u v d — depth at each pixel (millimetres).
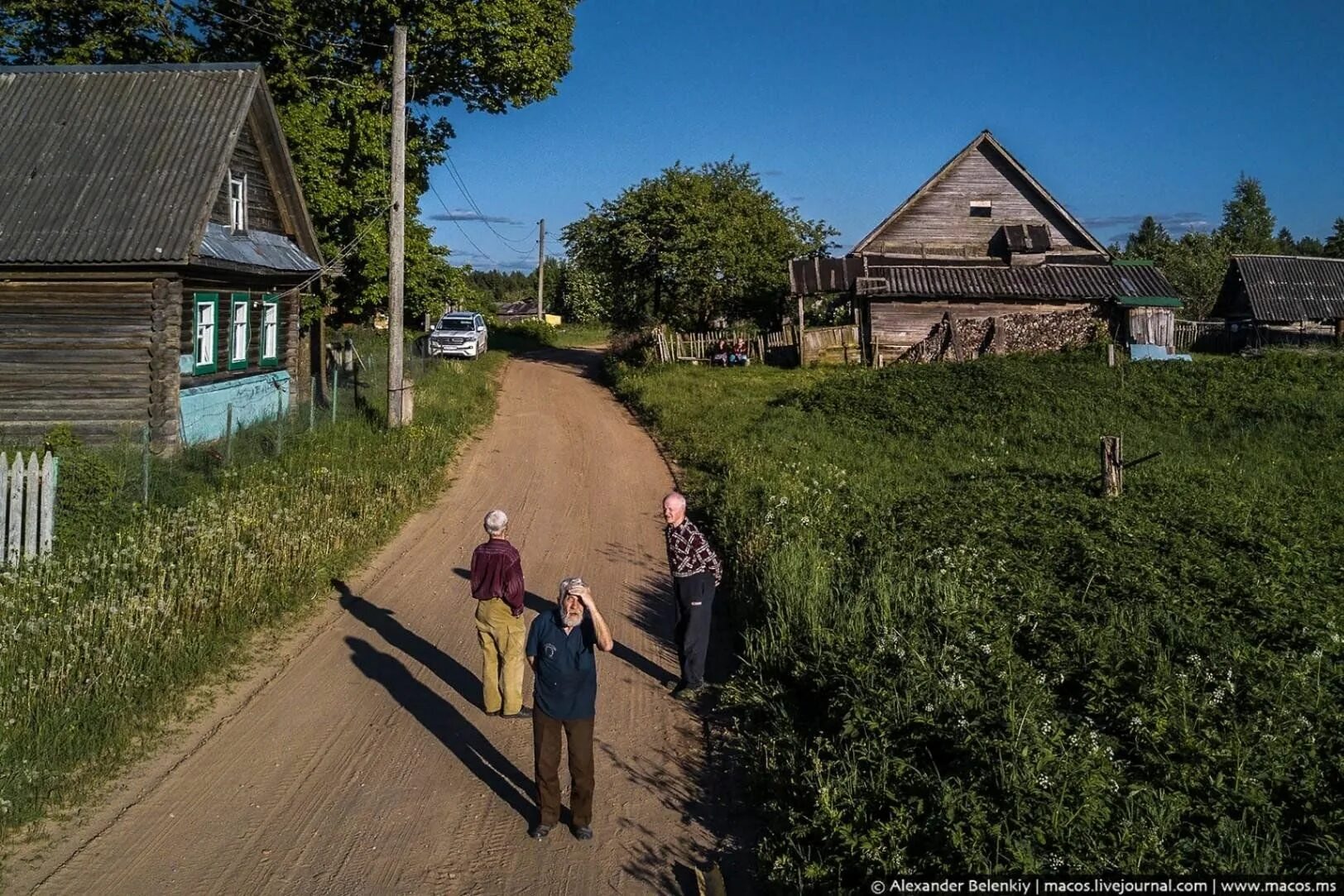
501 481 17672
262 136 20438
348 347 29562
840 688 7352
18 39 26797
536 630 6305
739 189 45625
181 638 8625
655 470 19188
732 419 22734
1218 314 43156
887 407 21797
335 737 7652
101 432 16312
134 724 7461
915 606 8703
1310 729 6141
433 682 8820
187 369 17203
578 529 14445
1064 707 6883
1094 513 12258
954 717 6449
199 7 27062
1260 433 18453
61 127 17859
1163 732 6109
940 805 5484
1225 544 10891
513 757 7441
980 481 15062
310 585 10844
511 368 39062
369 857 6016
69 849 6000
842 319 43000
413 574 12023
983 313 34469
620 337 41375
